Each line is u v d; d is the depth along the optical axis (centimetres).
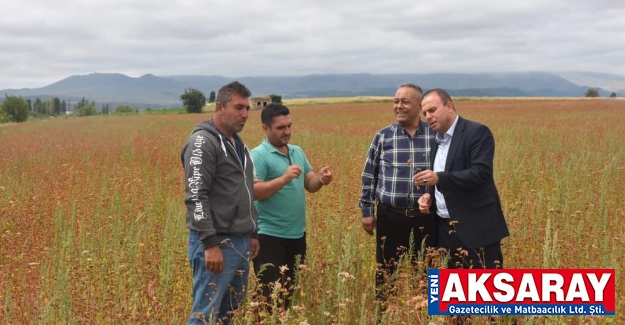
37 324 441
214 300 444
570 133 2167
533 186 988
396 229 542
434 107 488
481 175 466
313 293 466
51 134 3434
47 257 630
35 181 1208
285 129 542
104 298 486
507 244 577
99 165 1429
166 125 4272
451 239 499
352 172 1178
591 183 988
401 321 404
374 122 3825
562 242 530
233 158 447
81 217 805
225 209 442
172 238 654
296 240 543
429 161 533
